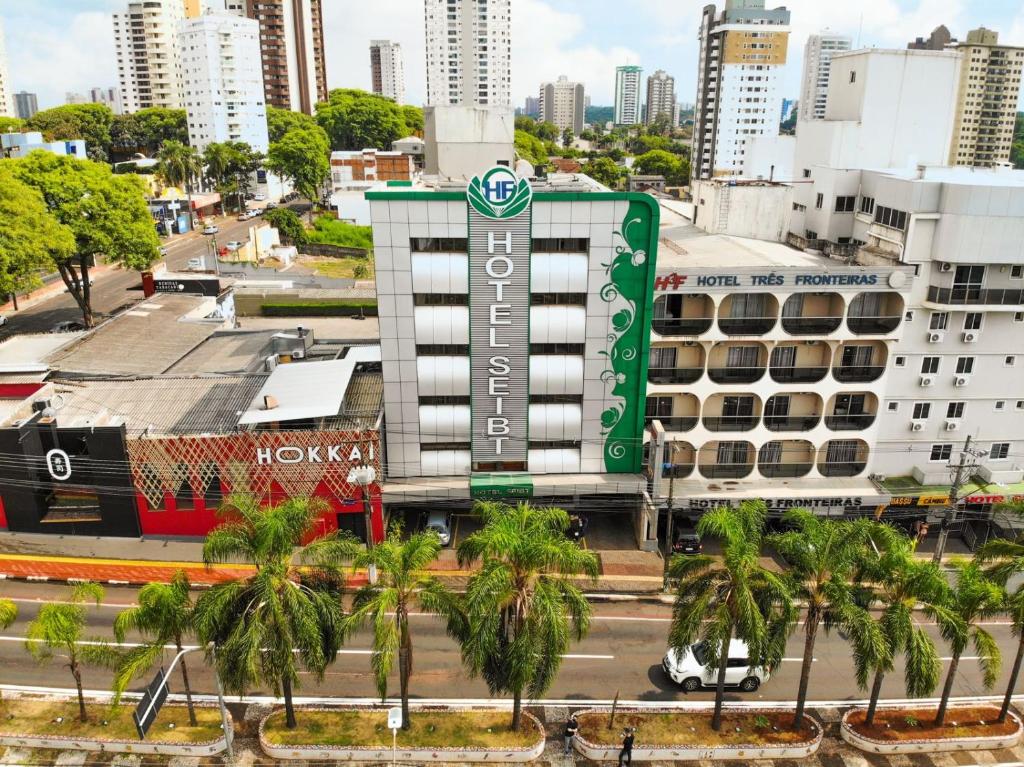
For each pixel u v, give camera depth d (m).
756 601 32.62
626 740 33.72
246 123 190.25
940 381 52.78
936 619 33.81
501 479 50.97
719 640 32.22
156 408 51.84
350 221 151.25
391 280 47.78
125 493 49.22
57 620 32.59
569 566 31.33
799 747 34.91
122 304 98.44
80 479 48.84
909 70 63.00
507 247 47.22
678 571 34.09
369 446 48.47
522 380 50.12
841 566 32.44
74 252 76.00
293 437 48.12
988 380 52.94
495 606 30.39
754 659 31.81
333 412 47.56
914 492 52.31
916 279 50.31
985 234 48.03
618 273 48.00
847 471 54.25
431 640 42.69
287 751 33.91
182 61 187.12
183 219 144.62
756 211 64.50
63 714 35.97
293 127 190.00
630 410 51.12
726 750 34.72
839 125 63.53
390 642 29.27
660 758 34.56
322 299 99.69
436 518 52.59
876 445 53.81
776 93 199.50
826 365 51.91
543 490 50.22
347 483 49.31
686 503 50.84
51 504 51.28
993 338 51.88
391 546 32.03
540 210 46.66
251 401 52.53
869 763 34.81
